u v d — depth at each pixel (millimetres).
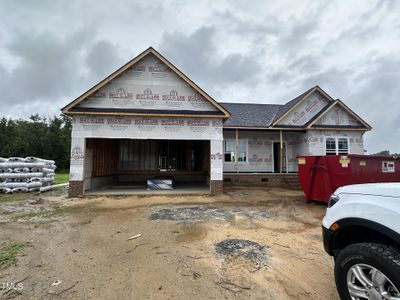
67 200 9641
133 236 5012
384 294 1993
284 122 16031
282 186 14398
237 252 4113
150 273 3344
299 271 3428
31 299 2699
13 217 6699
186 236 5027
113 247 4375
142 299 2719
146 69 11602
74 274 3309
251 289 2936
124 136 10945
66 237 4945
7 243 4543
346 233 2617
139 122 11086
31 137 39000
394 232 2023
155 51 11469
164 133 11219
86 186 11422
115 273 3344
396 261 1958
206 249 4266
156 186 12727
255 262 3715
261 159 16672
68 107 10688
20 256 3916
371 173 7895
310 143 15070
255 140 16719
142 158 16125
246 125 15164
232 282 3100
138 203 9039
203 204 8875
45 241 4684
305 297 2775
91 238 4891
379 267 2033
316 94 16500
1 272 3352
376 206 2201
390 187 2244
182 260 3783
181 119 11367
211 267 3535
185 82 11727
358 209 2346
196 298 2730
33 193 11305
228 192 12039
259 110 18406
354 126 15312
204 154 15453
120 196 10609
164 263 3672
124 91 11406
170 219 6520
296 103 15820
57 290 2891
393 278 1928
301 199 10016
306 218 6758
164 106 11562
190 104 11695
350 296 2277
